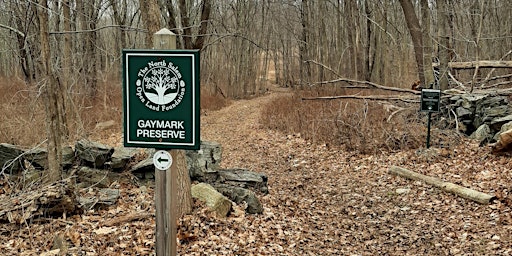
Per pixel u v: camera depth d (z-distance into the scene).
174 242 3.51
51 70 6.83
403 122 12.05
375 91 18.92
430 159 10.18
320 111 15.22
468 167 9.27
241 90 35.00
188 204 6.49
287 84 45.06
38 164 7.67
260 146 13.90
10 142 9.65
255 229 6.52
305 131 14.20
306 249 6.13
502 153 9.45
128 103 3.29
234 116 22.14
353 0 25.38
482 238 6.25
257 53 39.78
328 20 34.31
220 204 6.73
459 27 22.31
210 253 5.55
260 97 34.44
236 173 8.59
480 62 12.78
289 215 7.48
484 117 11.07
